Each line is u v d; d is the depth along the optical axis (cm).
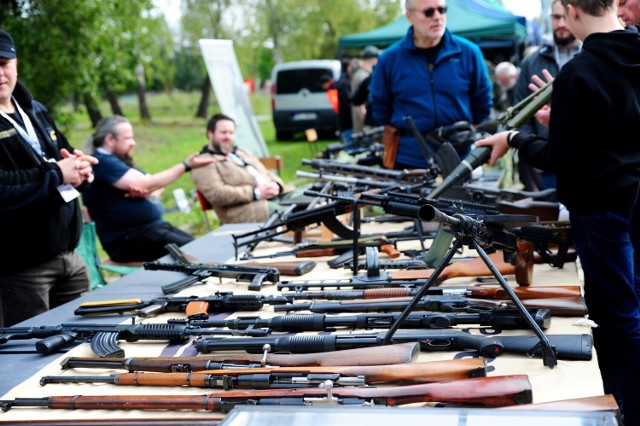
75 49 1563
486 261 279
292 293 371
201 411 246
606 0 319
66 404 254
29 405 257
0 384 285
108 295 410
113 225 648
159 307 364
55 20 1526
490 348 271
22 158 442
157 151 2447
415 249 455
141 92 3750
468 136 575
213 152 699
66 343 321
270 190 699
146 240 648
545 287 339
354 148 707
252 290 394
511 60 1551
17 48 1520
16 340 344
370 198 388
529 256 352
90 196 651
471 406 228
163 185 636
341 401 233
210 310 367
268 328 320
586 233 341
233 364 274
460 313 314
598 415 191
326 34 4450
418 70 604
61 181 444
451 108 600
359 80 1245
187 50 4103
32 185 432
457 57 601
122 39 1866
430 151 546
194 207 1156
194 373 266
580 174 333
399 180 527
